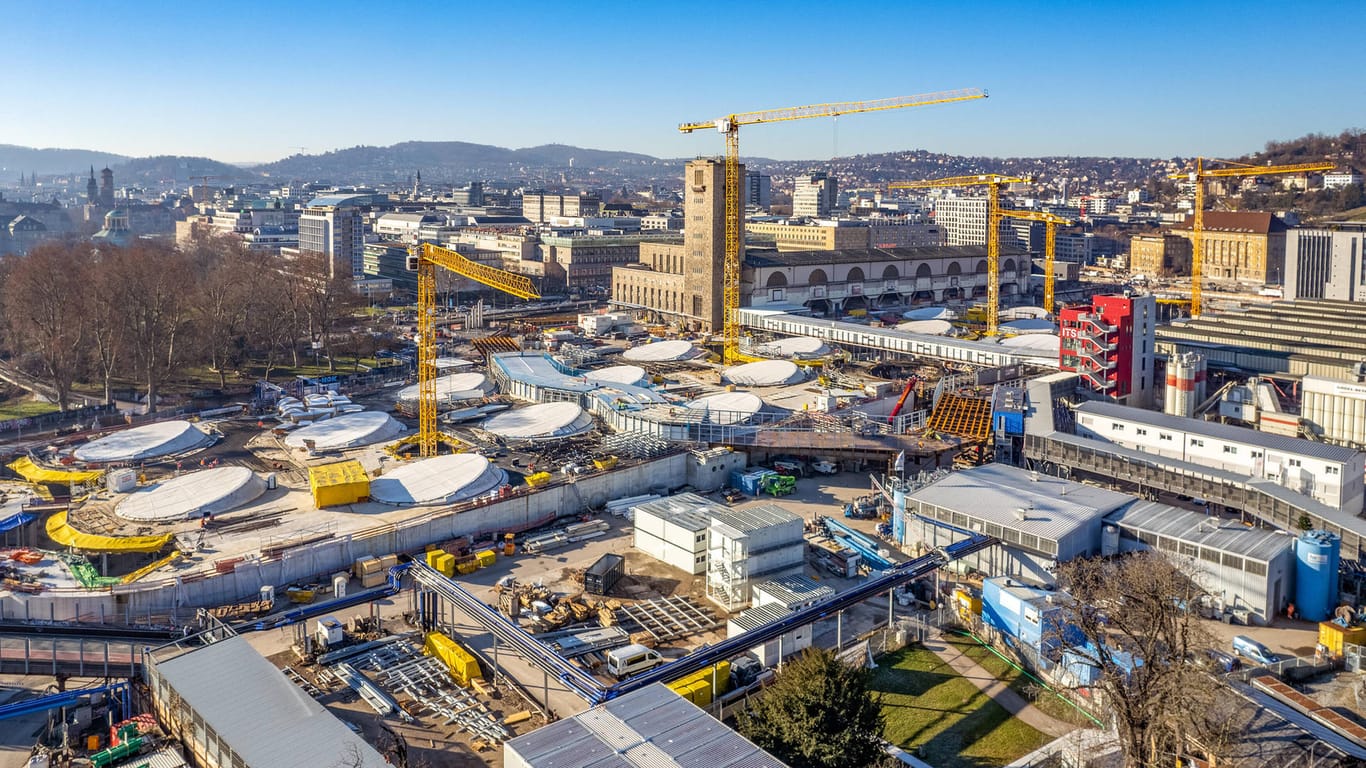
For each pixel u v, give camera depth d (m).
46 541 143.50
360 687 101.56
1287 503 135.62
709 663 97.31
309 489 160.88
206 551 133.50
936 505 138.12
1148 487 158.12
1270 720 86.50
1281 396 198.50
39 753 90.56
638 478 168.62
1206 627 117.25
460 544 142.12
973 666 107.62
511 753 75.81
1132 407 189.50
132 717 97.56
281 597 128.62
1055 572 121.50
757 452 178.62
